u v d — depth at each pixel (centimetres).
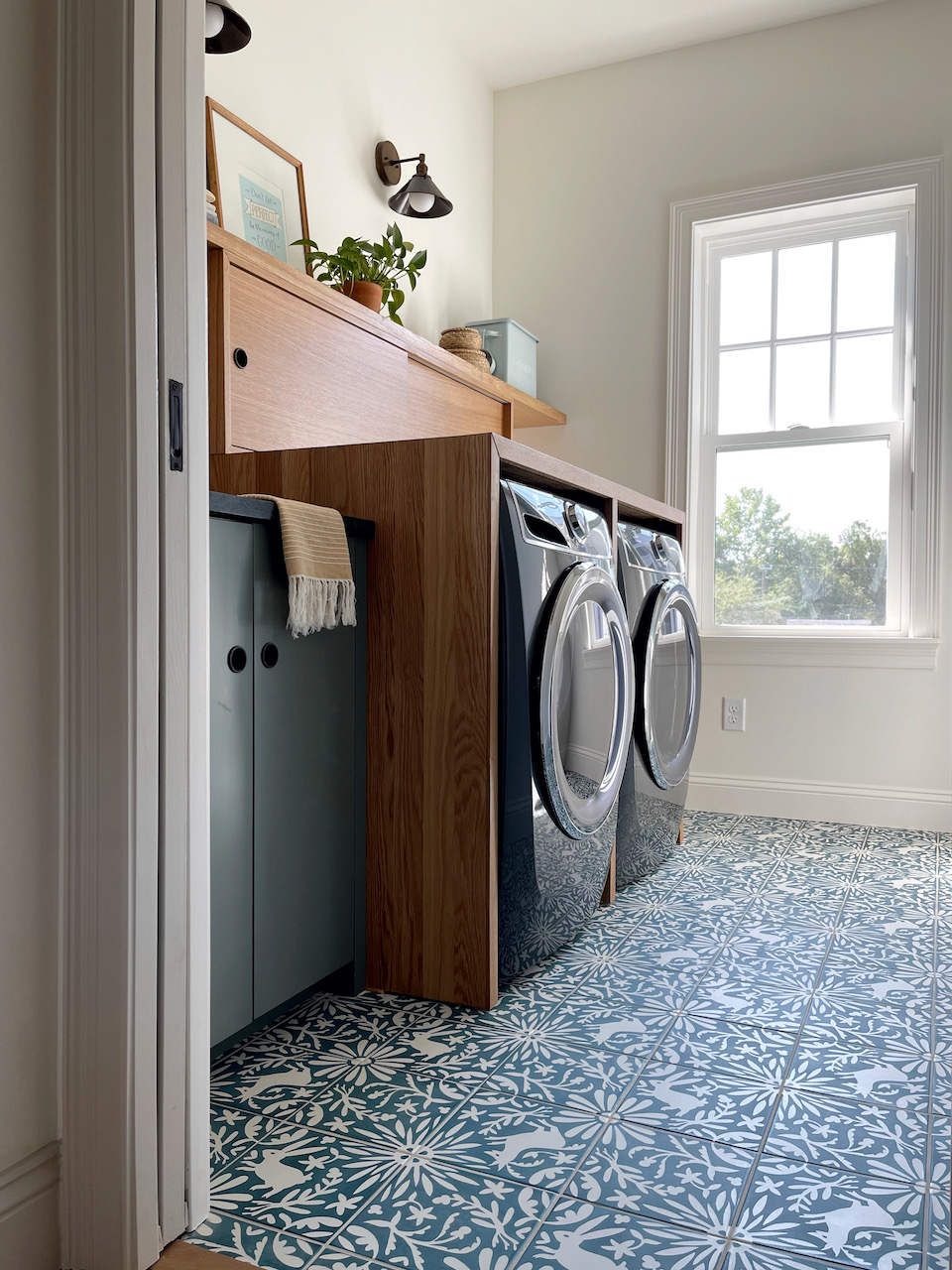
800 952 191
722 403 344
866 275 323
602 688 194
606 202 354
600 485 208
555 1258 98
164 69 97
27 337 92
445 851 162
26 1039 93
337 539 150
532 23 328
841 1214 106
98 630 94
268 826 142
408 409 253
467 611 158
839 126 318
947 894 231
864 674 313
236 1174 113
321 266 262
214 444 180
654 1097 133
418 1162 116
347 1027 155
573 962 185
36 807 94
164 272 98
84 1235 96
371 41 291
